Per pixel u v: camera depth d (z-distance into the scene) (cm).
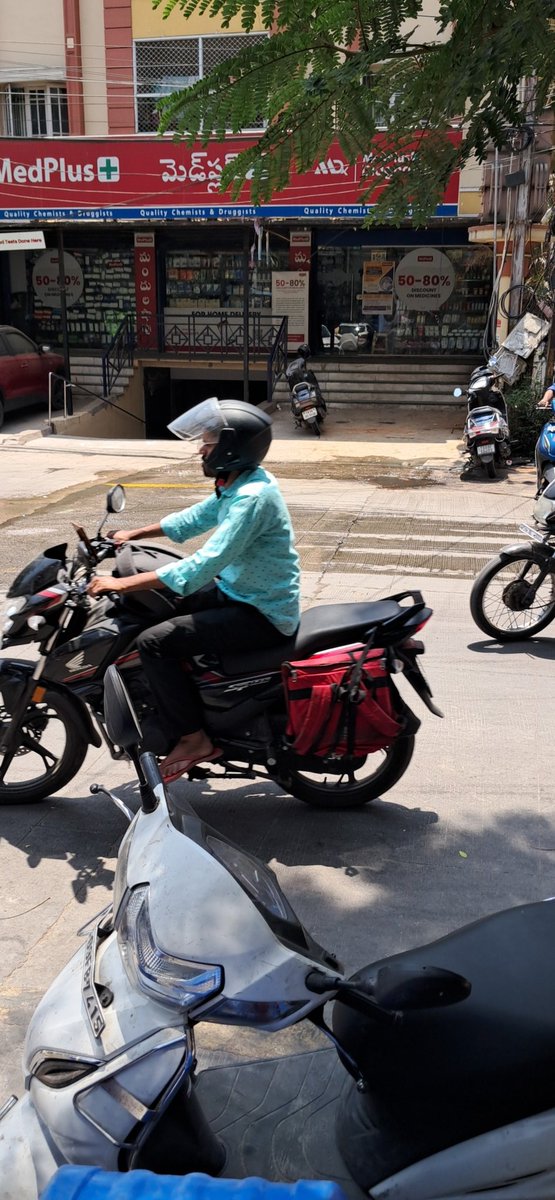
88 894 365
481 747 486
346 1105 234
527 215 1329
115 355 1952
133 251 1989
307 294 1920
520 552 614
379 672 381
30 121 1903
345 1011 223
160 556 411
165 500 1062
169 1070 191
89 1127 192
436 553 840
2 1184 194
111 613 397
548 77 334
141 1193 177
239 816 425
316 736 379
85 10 1784
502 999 210
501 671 588
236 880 202
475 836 406
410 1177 204
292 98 339
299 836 407
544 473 794
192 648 376
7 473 1257
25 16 1823
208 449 369
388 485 1143
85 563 402
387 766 418
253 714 390
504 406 1230
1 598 709
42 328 2077
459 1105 203
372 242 1892
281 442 1468
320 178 1494
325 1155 227
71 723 415
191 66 1773
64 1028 202
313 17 329
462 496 1077
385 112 346
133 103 1817
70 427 1703
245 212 1538
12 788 432
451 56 333
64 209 1605
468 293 1897
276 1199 178
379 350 1955
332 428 1608
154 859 206
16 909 355
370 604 404
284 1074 252
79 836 408
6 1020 296
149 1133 193
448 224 1742
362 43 335
